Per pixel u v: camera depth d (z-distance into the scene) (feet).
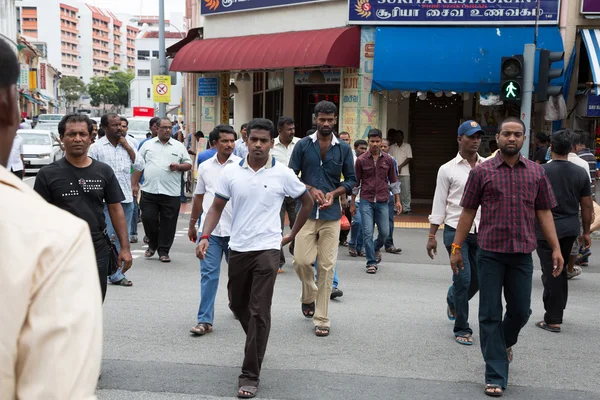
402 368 17.56
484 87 47.06
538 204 16.17
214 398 15.08
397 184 32.37
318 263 20.58
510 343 16.90
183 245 38.24
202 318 20.34
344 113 51.96
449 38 48.44
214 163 22.26
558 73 37.42
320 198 19.88
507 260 15.89
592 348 19.89
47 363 4.07
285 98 59.41
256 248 16.22
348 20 49.98
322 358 18.21
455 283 19.80
